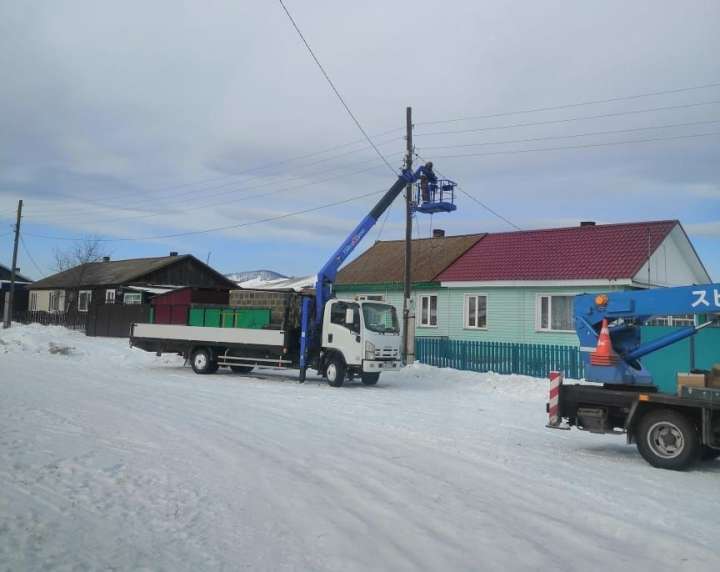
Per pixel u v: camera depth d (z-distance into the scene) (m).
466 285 25.91
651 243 23.70
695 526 6.04
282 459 8.08
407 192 23.19
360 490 6.77
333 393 16.14
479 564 4.84
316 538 5.24
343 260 19.80
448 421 12.03
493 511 6.25
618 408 9.69
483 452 9.20
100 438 8.63
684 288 9.77
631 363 10.54
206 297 22.67
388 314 18.47
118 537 4.98
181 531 5.23
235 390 15.92
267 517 5.73
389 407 13.70
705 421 8.59
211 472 7.19
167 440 8.83
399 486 7.02
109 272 47.78
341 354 17.89
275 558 4.78
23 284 54.84
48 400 12.06
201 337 20.72
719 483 7.98
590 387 9.97
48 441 8.15
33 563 4.31
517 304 24.73
